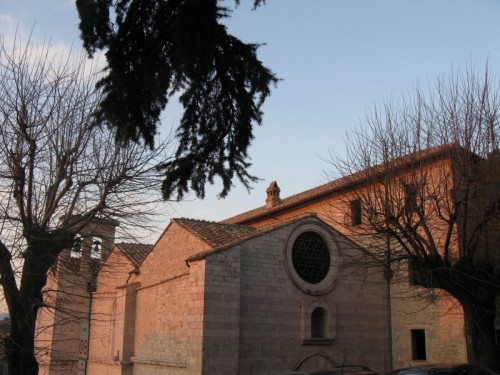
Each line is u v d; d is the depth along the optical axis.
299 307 21.62
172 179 11.10
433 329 22.59
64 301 16.23
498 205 15.55
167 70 9.58
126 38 9.46
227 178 11.03
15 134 13.58
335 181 23.55
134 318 26.58
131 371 25.84
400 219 18.84
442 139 17.34
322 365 21.56
